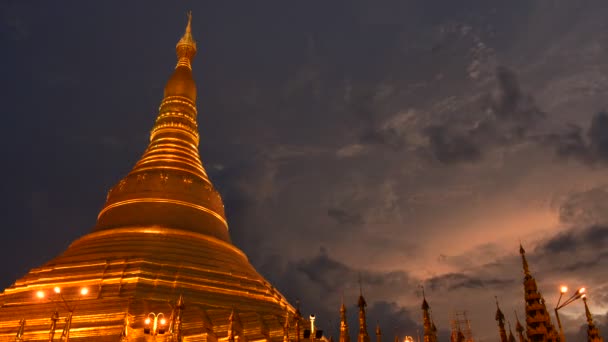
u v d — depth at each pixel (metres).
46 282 63.62
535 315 40.69
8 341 55.78
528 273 42.62
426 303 53.84
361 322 49.84
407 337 57.00
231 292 65.50
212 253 71.56
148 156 83.69
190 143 86.81
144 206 74.56
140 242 68.88
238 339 56.19
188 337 54.59
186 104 90.69
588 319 47.22
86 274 63.19
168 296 61.00
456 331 77.75
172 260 66.38
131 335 54.22
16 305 61.84
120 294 60.09
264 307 66.25
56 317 47.03
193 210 76.31
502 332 62.31
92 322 56.00
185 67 95.50
